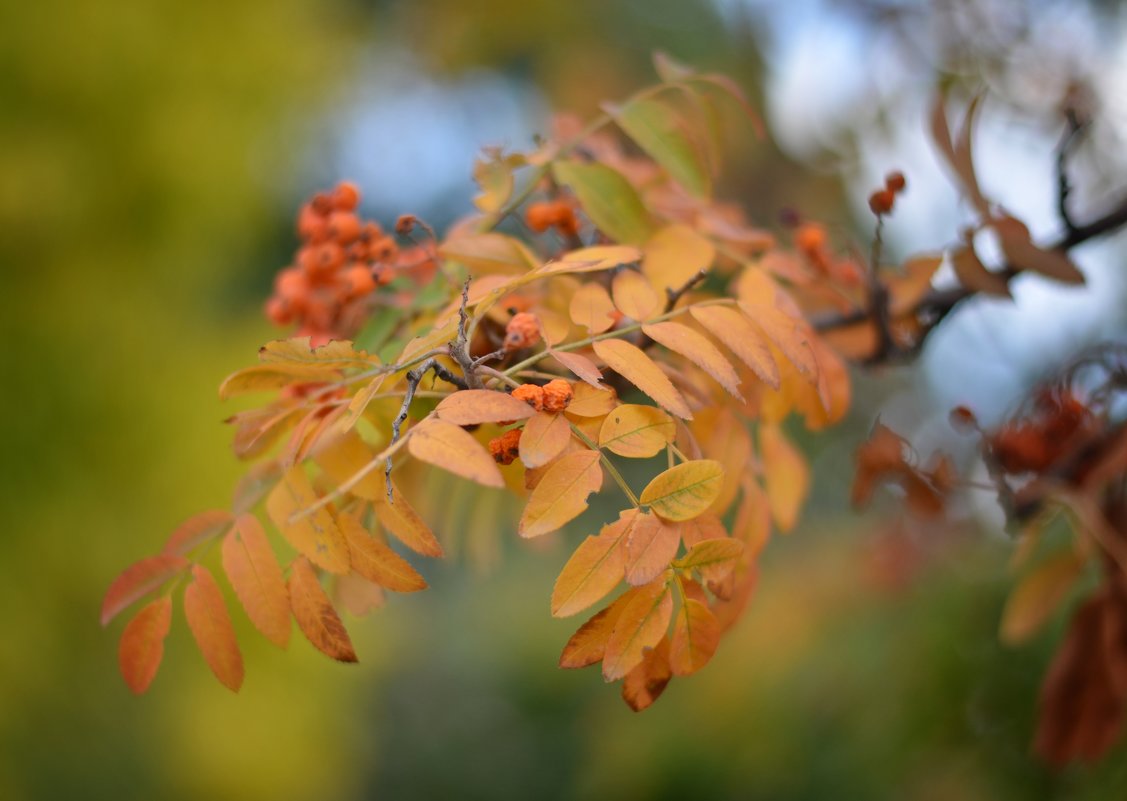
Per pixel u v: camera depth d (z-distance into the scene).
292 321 0.64
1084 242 0.73
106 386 1.94
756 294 0.61
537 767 3.27
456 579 4.02
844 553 1.69
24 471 1.87
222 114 2.06
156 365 2.00
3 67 1.87
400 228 0.62
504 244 0.61
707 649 0.53
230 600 1.84
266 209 2.28
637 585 0.51
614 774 1.64
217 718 1.90
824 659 1.43
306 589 0.55
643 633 0.52
